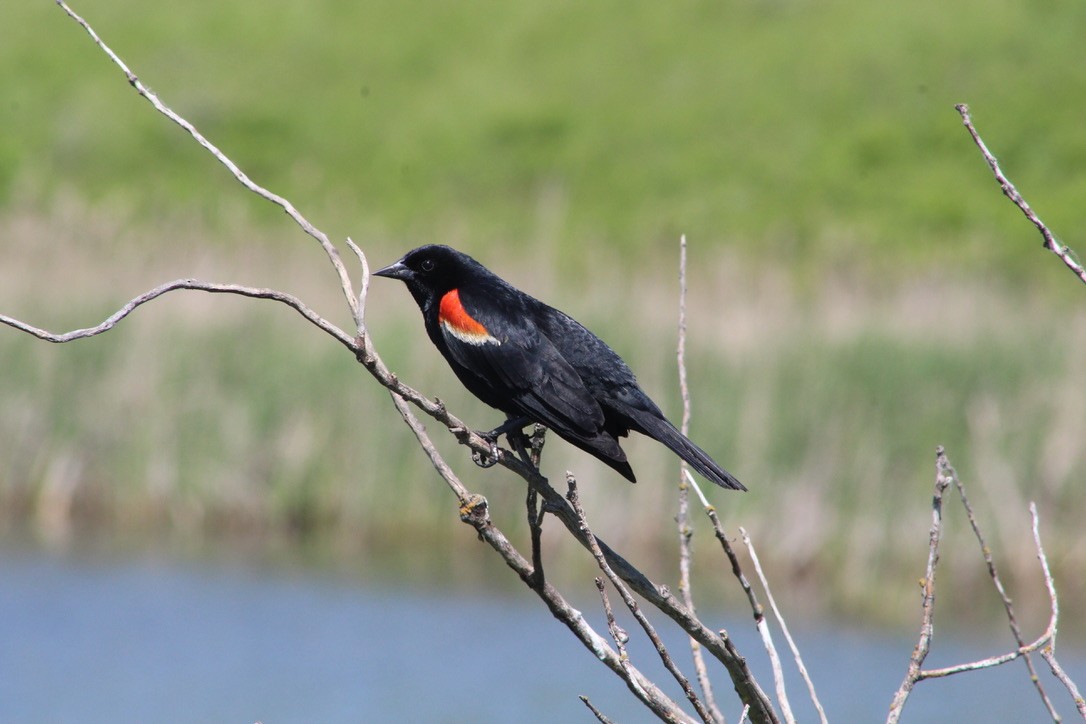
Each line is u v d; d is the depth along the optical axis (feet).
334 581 49.01
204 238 78.38
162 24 152.35
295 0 159.53
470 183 130.52
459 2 159.94
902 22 145.89
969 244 114.21
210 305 58.39
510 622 44.80
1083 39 138.82
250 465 55.42
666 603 14.92
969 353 52.90
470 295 21.48
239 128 135.44
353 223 116.98
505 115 140.15
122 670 39.14
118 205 99.35
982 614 47.57
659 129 137.08
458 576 50.39
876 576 49.03
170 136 131.75
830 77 140.87
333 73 147.64
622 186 129.49
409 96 145.28
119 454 56.03
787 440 51.06
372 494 54.34
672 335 53.72
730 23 152.66
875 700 38.06
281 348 56.70
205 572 49.52
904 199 122.42
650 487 51.08
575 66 148.36
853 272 101.09
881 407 51.39
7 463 56.08
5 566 49.06
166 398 56.13
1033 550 48.52
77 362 56.75
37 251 69.56
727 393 51.98
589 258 97.09
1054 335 55.47
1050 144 127.13
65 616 43.60
